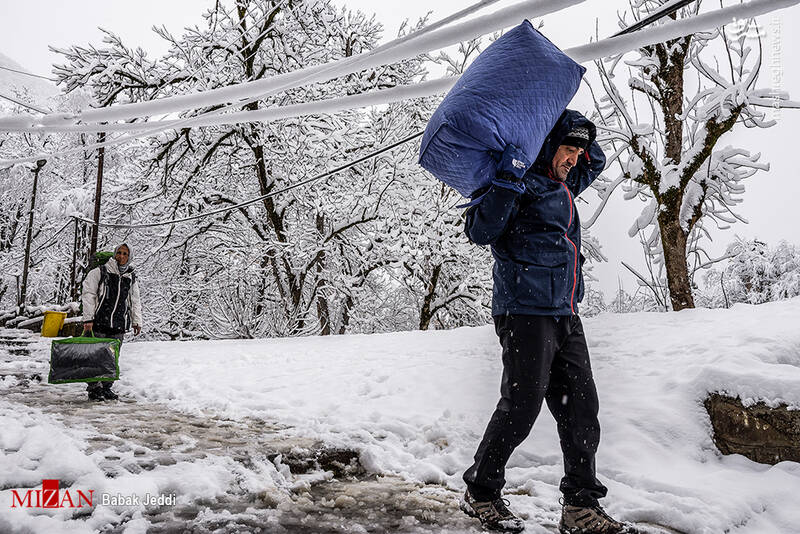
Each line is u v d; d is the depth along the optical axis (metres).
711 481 2.91
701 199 10.89
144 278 18.83
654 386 4.03
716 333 5.11
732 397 3.46
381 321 18.34
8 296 26.53
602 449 3.31
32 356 7.84
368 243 15.99
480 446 2.31
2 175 19.33
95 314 5.23
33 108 2.21
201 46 15.01
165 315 17.73
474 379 5.04
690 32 1.94
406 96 2.30
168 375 6.36
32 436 3.12
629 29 2.10
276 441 3.64
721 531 2.36
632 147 10.86
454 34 1.86
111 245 19.27
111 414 4.28
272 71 15.73
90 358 4.81
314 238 15.56
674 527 2.41
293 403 4.89
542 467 3.13
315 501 2.63
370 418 4.24
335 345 8.82
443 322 18.17
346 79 16.03
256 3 14.86
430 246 15.21
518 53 2.11
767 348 4.15
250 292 16.48
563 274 2.29
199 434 3.75
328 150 15.30
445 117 2.02
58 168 21.33
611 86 10.88
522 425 2.21
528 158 2.06
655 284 11.73
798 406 3.21
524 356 2.23
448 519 2.44
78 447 3.14
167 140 15.91
